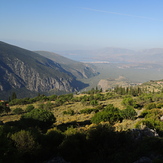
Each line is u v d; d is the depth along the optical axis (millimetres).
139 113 38312
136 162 11625
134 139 15680
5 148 12648
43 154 14047
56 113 55031
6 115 62438
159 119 27391
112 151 14148
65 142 14312
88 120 36031
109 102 78312
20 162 12594
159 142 13602
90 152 14547
